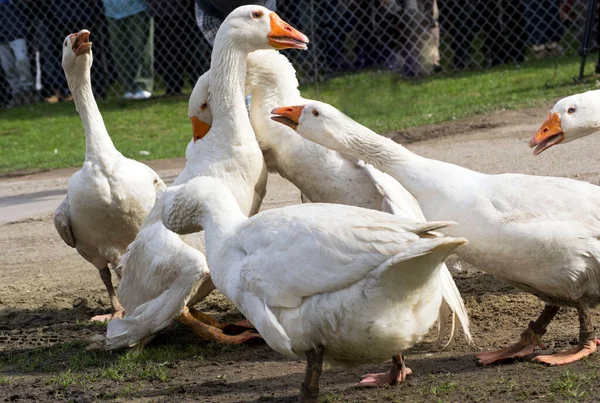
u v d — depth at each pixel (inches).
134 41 893.2
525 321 289.7
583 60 688.4
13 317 347.6
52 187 615.5
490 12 815.1
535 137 269.3
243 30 277.4
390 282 192.4
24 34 941.2
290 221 205.3
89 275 403.2
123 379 265.9
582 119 265.0
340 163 272.5
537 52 842.8
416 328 202.8
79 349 302.2
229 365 273.6
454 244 185.2
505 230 234.5
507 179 242.8
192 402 238.5
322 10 791.1
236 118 279.1
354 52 792.3
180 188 230.2
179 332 315.6
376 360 211.8
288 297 201.6
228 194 225.9
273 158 290.7
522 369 241.4
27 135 832.3
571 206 235.9
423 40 799.1
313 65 800.3
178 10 877.2
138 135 767.7
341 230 197.2
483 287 328.8
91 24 909.8
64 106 949.2
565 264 235.0
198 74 901.2
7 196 598.2
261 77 287.1
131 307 295.0
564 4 806.5
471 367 249.1
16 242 472.4
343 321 197.9
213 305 344.2
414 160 251.1
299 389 243.0
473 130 605.9
